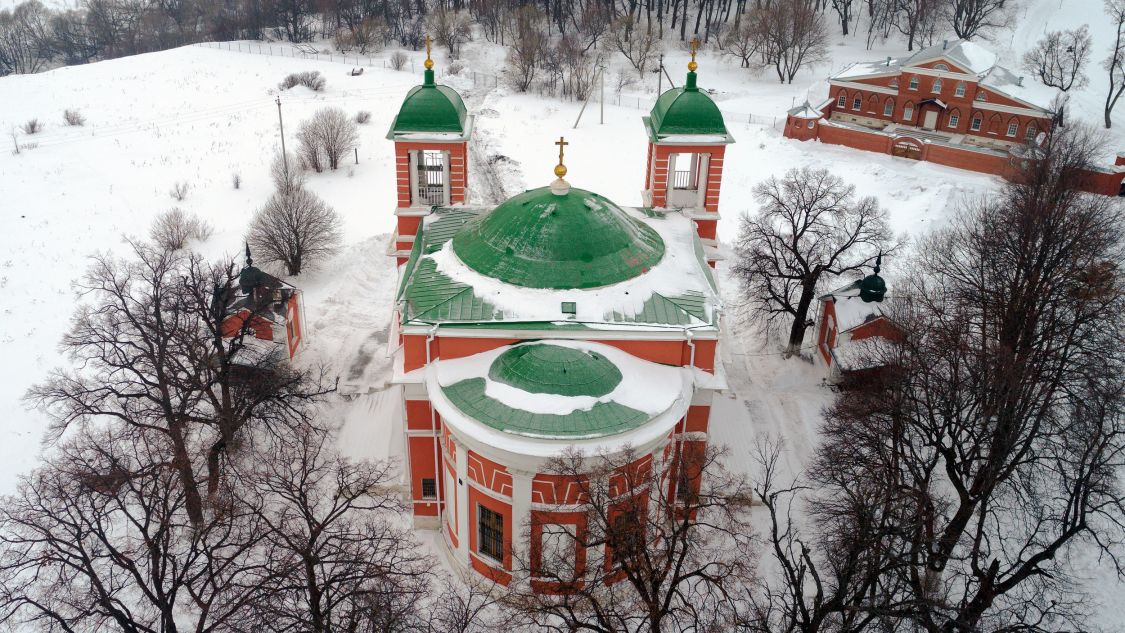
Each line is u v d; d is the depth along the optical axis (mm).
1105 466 35656
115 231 65938
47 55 160625
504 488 31000
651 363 33188
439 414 32375
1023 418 36438
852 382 44875
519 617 31734
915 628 30844
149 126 91062
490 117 95875
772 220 67375
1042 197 49625
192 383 37625
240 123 91938
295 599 30281
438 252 37688
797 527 37281
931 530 32375
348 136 80750
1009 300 43688
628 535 27375
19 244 63094
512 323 32531
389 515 37562
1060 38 109125
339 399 45500
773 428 43656
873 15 126250
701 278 36344
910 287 49594
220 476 37219
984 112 86438
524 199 36062
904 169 81188
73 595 31672
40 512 31594
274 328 45875
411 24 139625
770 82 113188
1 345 50281
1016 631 29641
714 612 29844
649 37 116938
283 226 58312
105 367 46625
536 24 125375
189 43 148500
